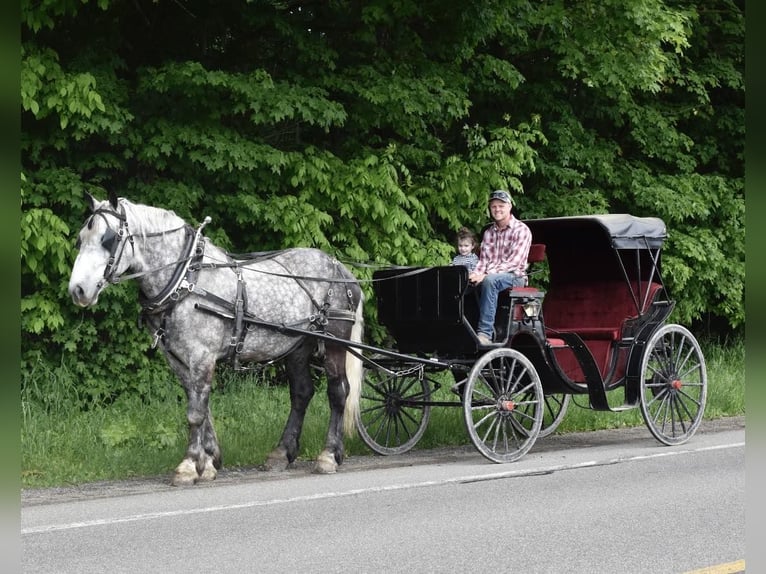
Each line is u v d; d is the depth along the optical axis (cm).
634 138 1806
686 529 673
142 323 888
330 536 653
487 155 1524
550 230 1182
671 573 565
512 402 995
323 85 1445
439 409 1222
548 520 700
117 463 941
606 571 568
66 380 1216
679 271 1736
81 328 1290
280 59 1513
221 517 712
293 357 992
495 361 1023
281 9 1512
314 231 1369
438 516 714
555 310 1199
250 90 1323
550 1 1672
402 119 1495
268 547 623
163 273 869
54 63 1235
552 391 1079
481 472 916
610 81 1622
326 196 1441
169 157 1383
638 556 601
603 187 1820
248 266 930
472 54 1612
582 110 1814
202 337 884
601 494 797
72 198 1267
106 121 1247
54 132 1286
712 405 1382
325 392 1320
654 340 1095
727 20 1947
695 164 1859
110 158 1322
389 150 1448
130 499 790
